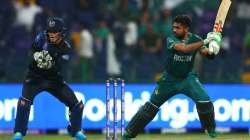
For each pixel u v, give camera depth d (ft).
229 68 184.96
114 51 186.70
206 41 99.86
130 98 160.86
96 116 159.94
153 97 104.17
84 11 204.74
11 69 176.76
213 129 104.88
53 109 157.69
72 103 105.29
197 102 102.27
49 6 203.31
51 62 101.55
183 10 210.59
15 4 199.21
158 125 160.86
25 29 191.42
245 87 166.91
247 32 205.26
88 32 182.50
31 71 103.09
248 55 196.24
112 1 209.26
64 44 102.12
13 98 157.48
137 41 192.65
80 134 105.29
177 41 100.01
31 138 146.41
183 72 101.65
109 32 187.42
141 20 197.88
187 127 161.89
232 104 166.20
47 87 103.91
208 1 213.46
